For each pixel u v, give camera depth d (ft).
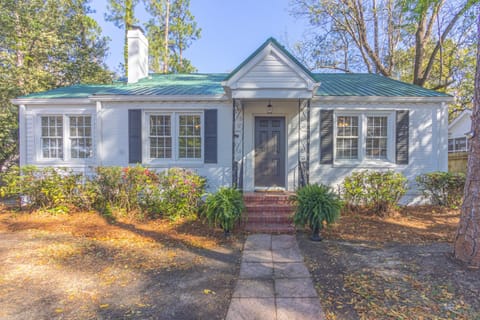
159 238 18.26
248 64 22.93
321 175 27.25
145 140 27.37
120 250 16.11
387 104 27.07
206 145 27.27
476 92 13.20
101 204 24.35
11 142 41.50
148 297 10.88
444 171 27.02
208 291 11.36
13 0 41.83
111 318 9.47
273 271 13.30
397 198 24.09
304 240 17.81
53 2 46.83
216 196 18.66
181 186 22.56
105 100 26.96
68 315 9.62
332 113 27.14
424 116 27.22
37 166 27.78
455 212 24.03
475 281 11.59
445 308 9.83
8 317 9.45
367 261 14.16
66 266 13.79
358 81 34.60
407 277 12.21
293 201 18.92
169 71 73.92
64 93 29.73
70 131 28.50
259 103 27.73
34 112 28.14
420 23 43.27
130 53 34.76
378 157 27.58
